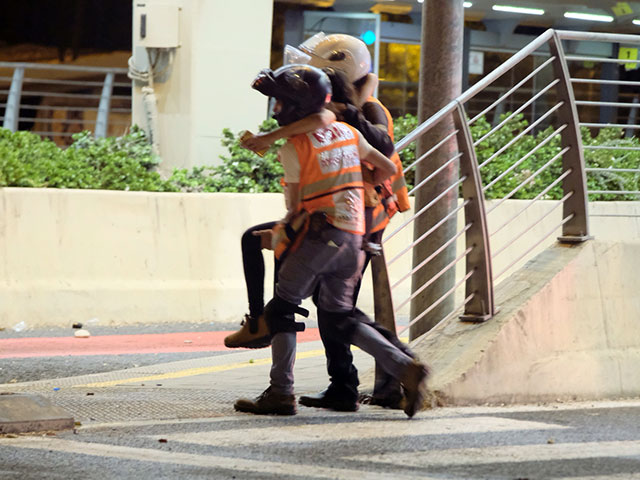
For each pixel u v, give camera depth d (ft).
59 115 226.99
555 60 70.74
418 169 72.33
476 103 225.76
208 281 115.14
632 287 72.74
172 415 59.21
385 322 60.85
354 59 58.39
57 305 107.96
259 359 89.15
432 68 71.56
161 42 145.59
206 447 49.19
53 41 244.01
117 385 73.87
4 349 94.43
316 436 52.03
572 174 71.87
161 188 119.44
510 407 63.36
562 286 68.44
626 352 71.72
